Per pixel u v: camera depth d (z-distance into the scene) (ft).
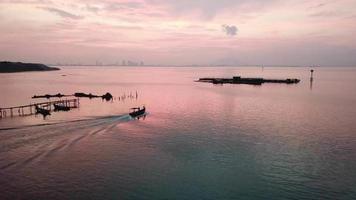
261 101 326.03
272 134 175.22
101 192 102.89
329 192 103.71
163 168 122.93
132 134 171.53
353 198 99.96
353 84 591.37
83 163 126.21
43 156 131.95
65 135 163.22
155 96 377.91
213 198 99.50
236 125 199.11
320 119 221.87
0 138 155.02
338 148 149.07
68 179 111.55
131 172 118.73
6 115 231.09
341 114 243.60
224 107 282.15
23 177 112.06
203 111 257.75
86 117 220.84
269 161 131.13
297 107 281.95
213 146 151.33
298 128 191.11
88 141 154.81
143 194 102.01
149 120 213.46
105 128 181.78
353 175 116.98
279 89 478.59
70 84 577.84
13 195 99.55
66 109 262.88
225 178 114.11
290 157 136.05
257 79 631.15
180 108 275.59
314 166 125.59
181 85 569.64
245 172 119.55
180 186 107.55
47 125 186.19
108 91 443.73
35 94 391.65
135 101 327.47
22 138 155.43
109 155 136.05
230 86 545.44
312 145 153.89
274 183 110.11
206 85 571.28
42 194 100.63
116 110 261.24
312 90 459.73
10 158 128.47
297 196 100.94
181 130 183.32
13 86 515.09
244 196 100.78
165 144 153.79
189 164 127.34
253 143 156.76
